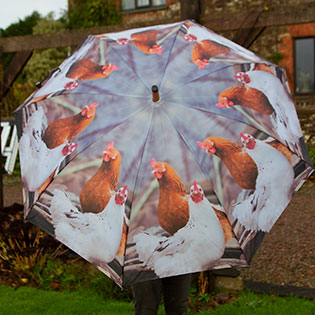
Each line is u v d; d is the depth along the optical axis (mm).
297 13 3717
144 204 1819
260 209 1901
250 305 3355
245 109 2002
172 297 2168
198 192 1830
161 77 2021
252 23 3828
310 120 8008
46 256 4312
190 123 1910
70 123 2008
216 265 1821
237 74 2090
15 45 4988
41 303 3594
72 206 1901
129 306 3508
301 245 4625
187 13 3916
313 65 13195
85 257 1850
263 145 1963
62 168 1923
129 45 2213
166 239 1806
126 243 1800
